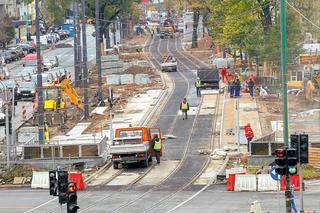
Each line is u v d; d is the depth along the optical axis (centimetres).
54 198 10575
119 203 10050
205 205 9719
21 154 12875
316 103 16988
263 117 15688
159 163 12675
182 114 16612
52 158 12494
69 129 15788
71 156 12581
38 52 14188
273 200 9875
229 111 16588
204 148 13575
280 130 14225
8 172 12031
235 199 10050
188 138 14462
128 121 16262
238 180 10656
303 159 8119
